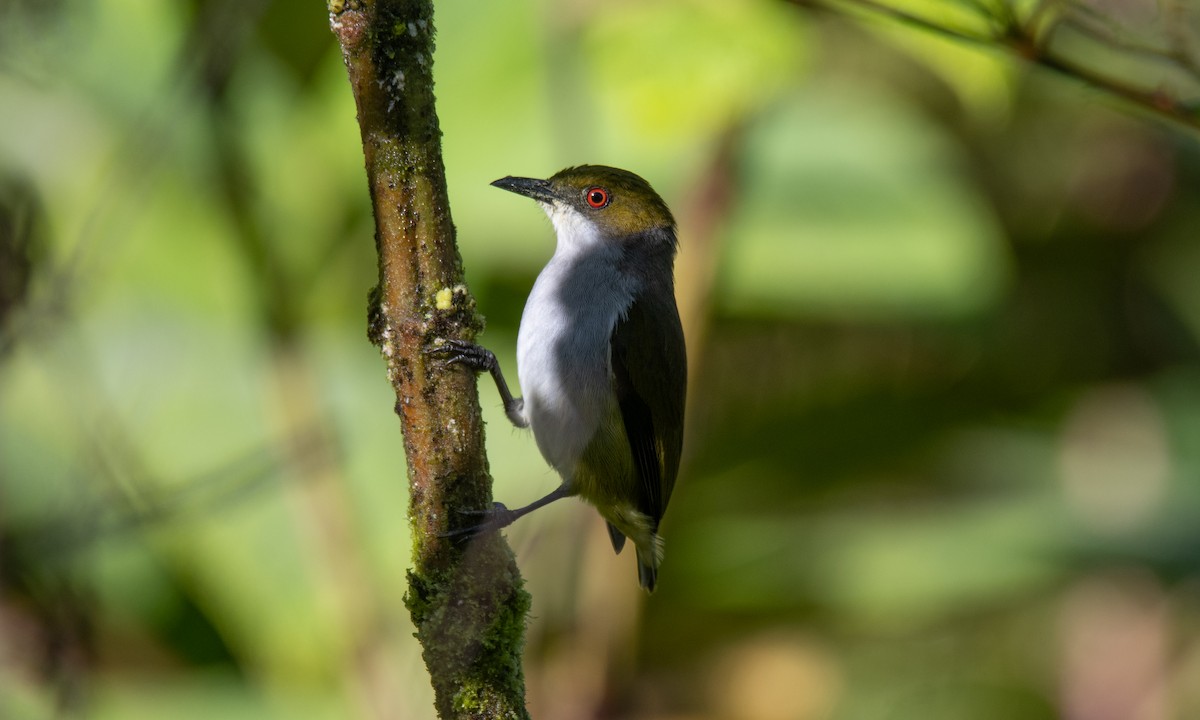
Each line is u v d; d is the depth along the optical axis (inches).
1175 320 552.1
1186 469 478.6
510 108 452.8
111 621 427.5
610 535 421.1
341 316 464.4
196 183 456.4
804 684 521.3
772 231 462.0
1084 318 561.9
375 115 242.1
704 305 460.1
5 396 386.9
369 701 396.5
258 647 406.6
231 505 396.2
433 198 245.6
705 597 504.7
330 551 404.8
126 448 375.2
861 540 496.1
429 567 249.4
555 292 369.7
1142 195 555.5
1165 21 281.4
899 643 551.2
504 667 249.3
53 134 442.3
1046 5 280.7
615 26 422.3
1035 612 545.3
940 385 552.1
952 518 490.3
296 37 449.4
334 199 470.6
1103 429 528.1
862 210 466.6
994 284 494.9
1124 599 513.3
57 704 345.4
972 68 341.7
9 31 364.5
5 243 324.2
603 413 361.7
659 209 395.9
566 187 389.7
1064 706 515.2
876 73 509.7
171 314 449.4
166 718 417.1
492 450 438.3
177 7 451.2
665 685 514.6
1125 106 305.3
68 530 332.2
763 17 409.7
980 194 537.0
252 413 435.8
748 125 450.0
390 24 237.9
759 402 545.6
